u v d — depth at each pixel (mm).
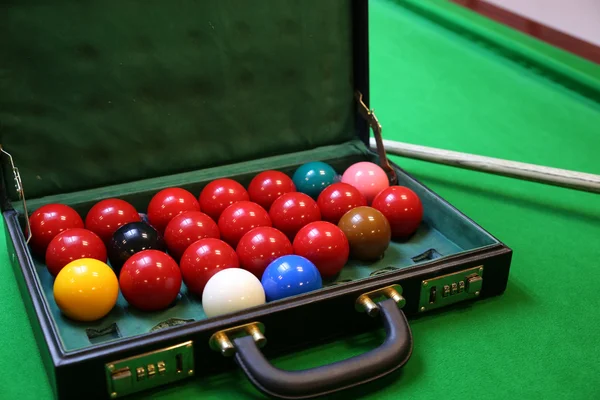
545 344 1142
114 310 1130
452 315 1174
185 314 1130
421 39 2037
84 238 1146
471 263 1152
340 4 1309
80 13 1188
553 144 1597
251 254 1145
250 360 1037
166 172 1289
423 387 1085
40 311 1061
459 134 1617
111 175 1262
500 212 1383
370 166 1294
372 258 1204
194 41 1247
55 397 1054
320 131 1354
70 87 1209
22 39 1174
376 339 1135
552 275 1250
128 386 1041
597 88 1746
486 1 2176
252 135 1317
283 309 1075
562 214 1382
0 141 1199
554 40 1962
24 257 1120
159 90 1249
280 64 1300
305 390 1025
